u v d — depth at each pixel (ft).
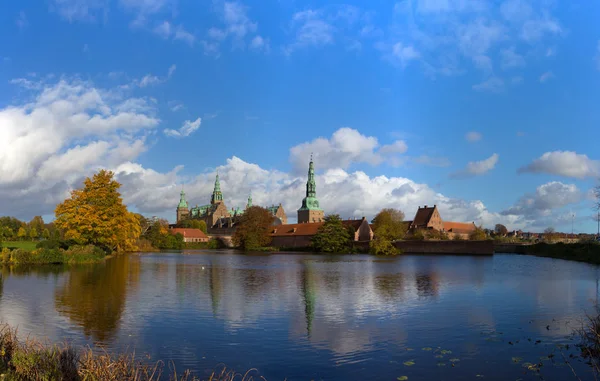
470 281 146.30
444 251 381.19
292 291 120.16
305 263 246.68
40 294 110.63
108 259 247.70
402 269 201.26
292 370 55.11
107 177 254.88
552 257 316.60
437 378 52.01
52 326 76.02
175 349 63.52
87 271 171.32
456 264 237.66
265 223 514.68
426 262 256.52
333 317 84.64
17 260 194.08
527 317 84.17
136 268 190.80
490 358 58.90
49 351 51.93
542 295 112.68
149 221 526.57
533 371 53.78
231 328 75.46
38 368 47.03
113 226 256.52
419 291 120.88
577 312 88.84
